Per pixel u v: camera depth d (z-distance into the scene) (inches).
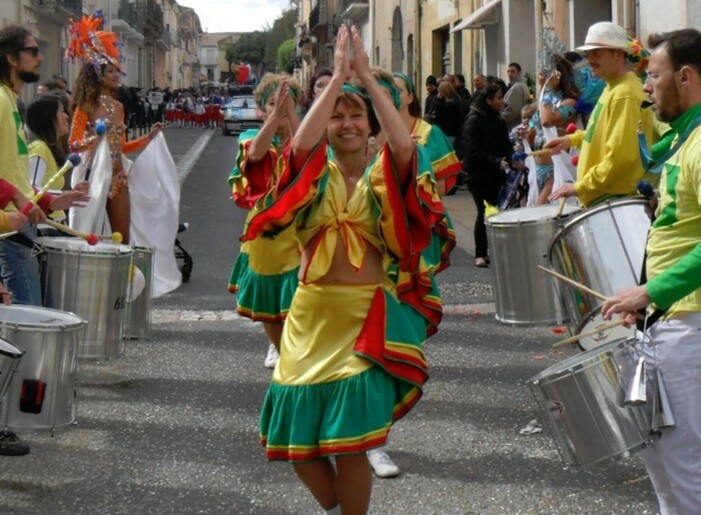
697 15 506.0
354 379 148.2
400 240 152.7
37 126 278.5
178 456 208.8
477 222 423.8
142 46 2556.6
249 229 153.3
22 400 185.8
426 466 201.6
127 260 247.1
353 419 147.3
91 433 222.5
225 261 453.7
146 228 354.0
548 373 142.7
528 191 409.4
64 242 250.5
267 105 237.6
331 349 151.8
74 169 322.0
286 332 157.5
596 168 230.4
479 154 418.0
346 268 153.5
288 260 233.6
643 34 559.8
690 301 140.0
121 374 268.8
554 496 185.9
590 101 359.3
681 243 141.5
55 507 183.2
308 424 149.8
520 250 237.8
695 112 142.1
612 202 188.1
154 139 355.9
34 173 273.3
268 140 209.3
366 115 156.4
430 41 1127.0
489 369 269.4
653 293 135.6
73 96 335.6
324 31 2233.0
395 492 189.0
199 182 810.8
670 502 148.0
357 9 1608.0
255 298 238.2
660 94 143.5
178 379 264.5
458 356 283.3
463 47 976.3
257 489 191.3
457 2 997.8
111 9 2130.9
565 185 234.8
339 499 153.4
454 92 669.3
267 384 260.4
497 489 189.6
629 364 140.0
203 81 3289.9
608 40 231.1
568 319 198.7
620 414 139.6
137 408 240.4
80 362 247.8
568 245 191.2
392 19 1346.0
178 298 369.7
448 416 231.8
